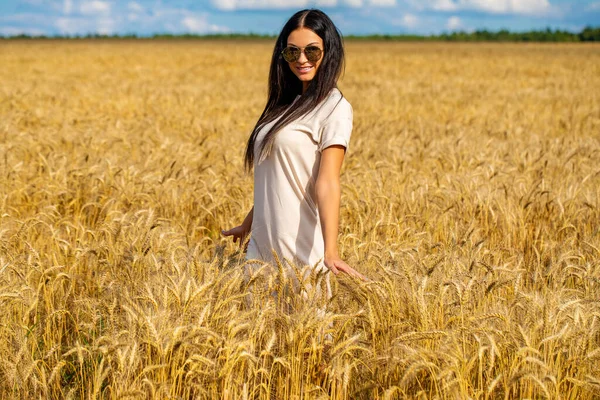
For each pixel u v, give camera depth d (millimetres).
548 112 14828
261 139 3113
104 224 4305
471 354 2900
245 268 3193
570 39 113188
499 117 14031
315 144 2996
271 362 2928
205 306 2799
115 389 2658
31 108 13766
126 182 5660
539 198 5758
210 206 5223
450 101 17016
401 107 15422
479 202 5363
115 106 14898
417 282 3127
